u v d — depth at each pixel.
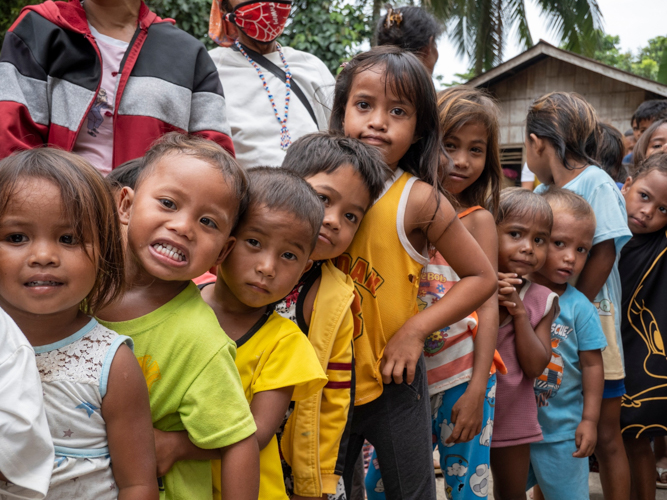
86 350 1.17
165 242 1.28
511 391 2.38
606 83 11.34
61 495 1.13
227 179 1.34
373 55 1.99
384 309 1.86
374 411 1.85
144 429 1.21
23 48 2.12
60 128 2.15
